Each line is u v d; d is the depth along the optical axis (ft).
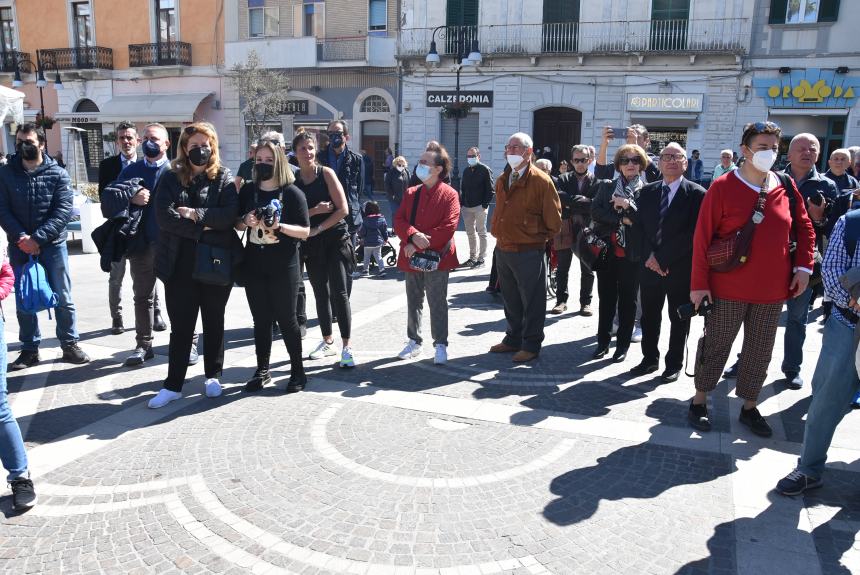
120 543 10.29
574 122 76.38
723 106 70.54
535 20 75.20
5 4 98.58
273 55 84.99
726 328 14.03
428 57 69.46
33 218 17.62
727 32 69.05
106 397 16.38
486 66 77.10
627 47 72.18
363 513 11.10
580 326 23.48
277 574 9.53
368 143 86.28
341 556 9.93
